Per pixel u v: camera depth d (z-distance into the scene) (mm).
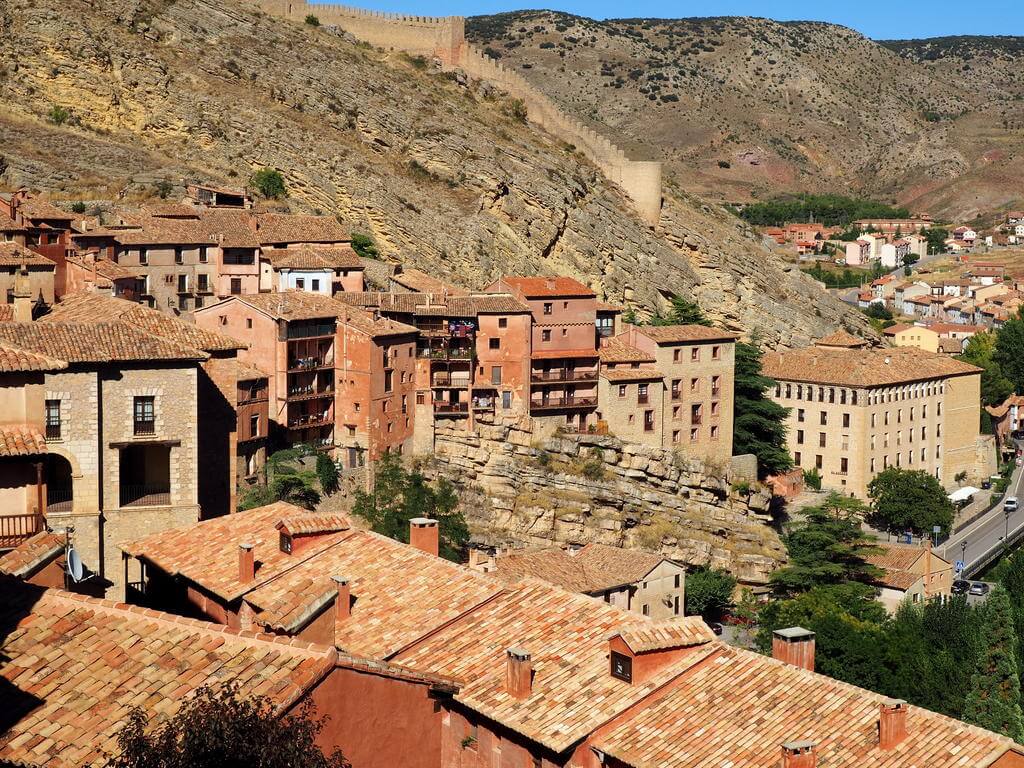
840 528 151250
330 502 128375
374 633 57656
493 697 53281
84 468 73812
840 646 115875
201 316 137125
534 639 57438
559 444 151750
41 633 43188
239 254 163875
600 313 166750
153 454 77625
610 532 146875
